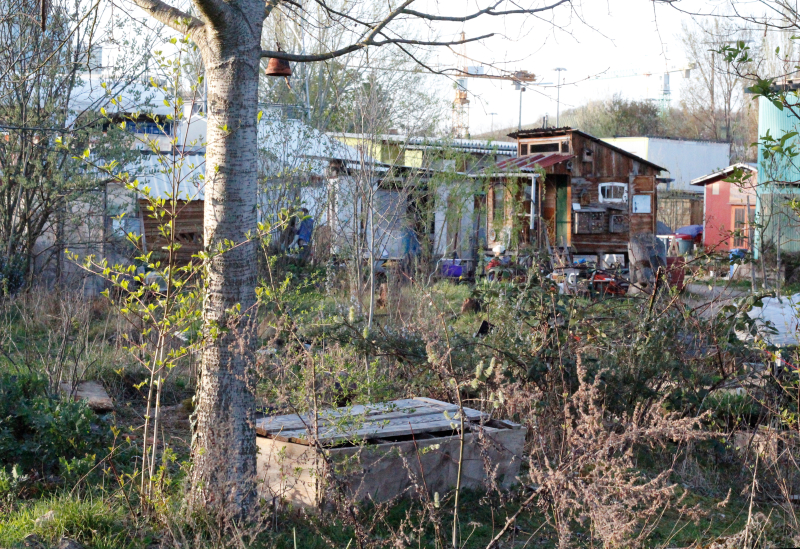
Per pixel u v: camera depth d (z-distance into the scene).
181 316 4.89
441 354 6.83
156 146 5.04
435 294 10.94
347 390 6.37
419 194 14.61
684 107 51.97
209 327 4.88
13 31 13.02
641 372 6.75
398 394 7.19
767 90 5.81
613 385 6.55
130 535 4.61
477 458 5.78
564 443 5.68
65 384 7.65
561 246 20.89
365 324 9.25
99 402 7.23
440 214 18.41
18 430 5.92
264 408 6.08
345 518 4.55
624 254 24.92
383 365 7.52
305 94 21.77
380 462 5.38
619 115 57.16
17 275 12.95
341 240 12.46
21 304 10.42
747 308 7.09
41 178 13.48
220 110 4.91
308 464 5.21
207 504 4.80
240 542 4.28
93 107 14.02
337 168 14.02
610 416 6.37
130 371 8.34
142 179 14.51
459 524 5.09
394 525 5.07
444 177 14.88
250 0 4.91
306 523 5.03
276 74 6.77
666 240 28.67
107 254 14.04
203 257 4.84
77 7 12.91
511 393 5.61
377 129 13.23
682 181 45.16
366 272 12.22
